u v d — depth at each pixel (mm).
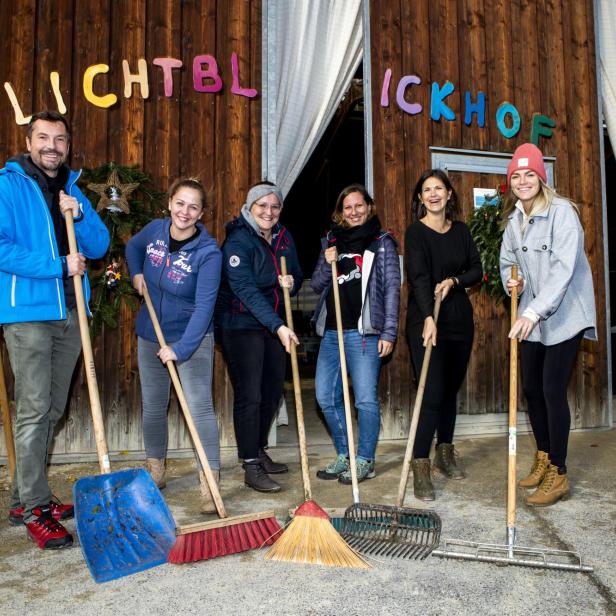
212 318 2840
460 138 4605
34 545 2404
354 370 3240
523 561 2107
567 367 2824
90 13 3906
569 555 2254
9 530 2578
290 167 4336
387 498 2975
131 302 3605
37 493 2449
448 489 3125
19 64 3809
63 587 2031
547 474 2883
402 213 4410
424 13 4547
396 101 4430
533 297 2922
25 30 3826
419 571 2117
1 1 3807
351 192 3217
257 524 2363
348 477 3205
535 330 2902
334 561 2164
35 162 2506
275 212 3084
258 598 1933
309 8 4371
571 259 2697
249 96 4133
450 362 3195
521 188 2883
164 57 3994
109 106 3889
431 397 2979
